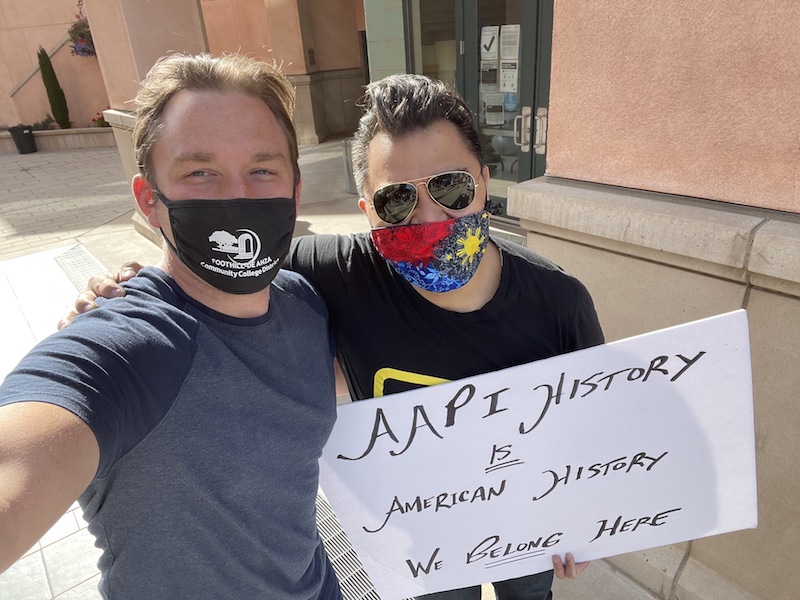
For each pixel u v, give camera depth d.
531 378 1.22
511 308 1.23
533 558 1.47
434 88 1.11
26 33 15.08
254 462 0.95
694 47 1.51
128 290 0.94
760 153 1.46
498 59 4.74
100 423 0.74
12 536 0.62
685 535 1.43
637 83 1.67
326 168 9.34
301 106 12.02
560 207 1.90
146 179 0.97
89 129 15.20
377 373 1.29
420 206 1.13
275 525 1.03
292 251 1.37
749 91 1.44
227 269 0.95
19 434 0.68
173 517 0.90
